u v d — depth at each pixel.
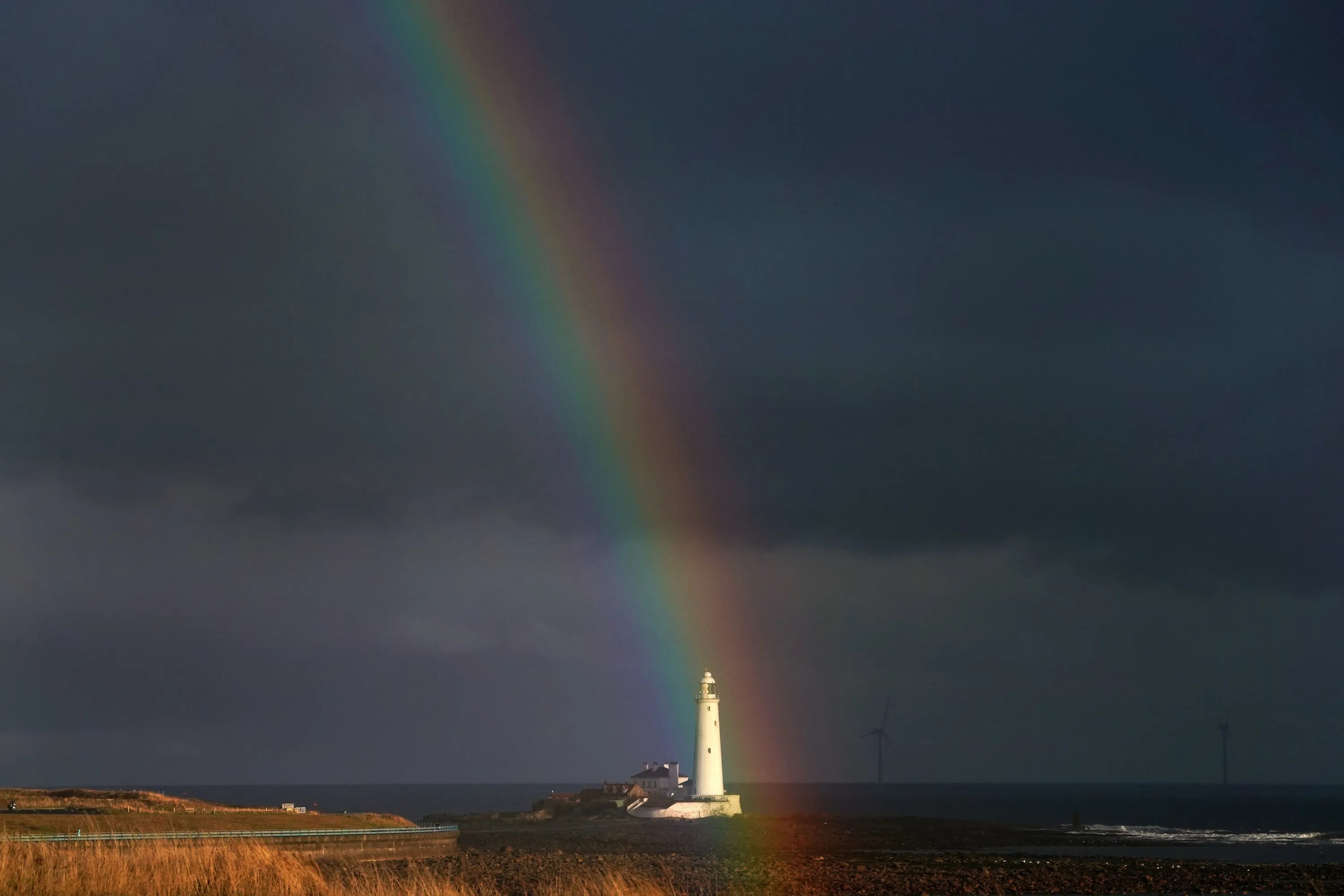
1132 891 94.88
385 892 61.53
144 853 58.59
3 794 107.19
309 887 57.75
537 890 79.19
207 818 98.94
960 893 92.62
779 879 99.06
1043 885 97.56
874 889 93.62
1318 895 92.50
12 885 50.75
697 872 103.12
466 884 81.50
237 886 55.28
